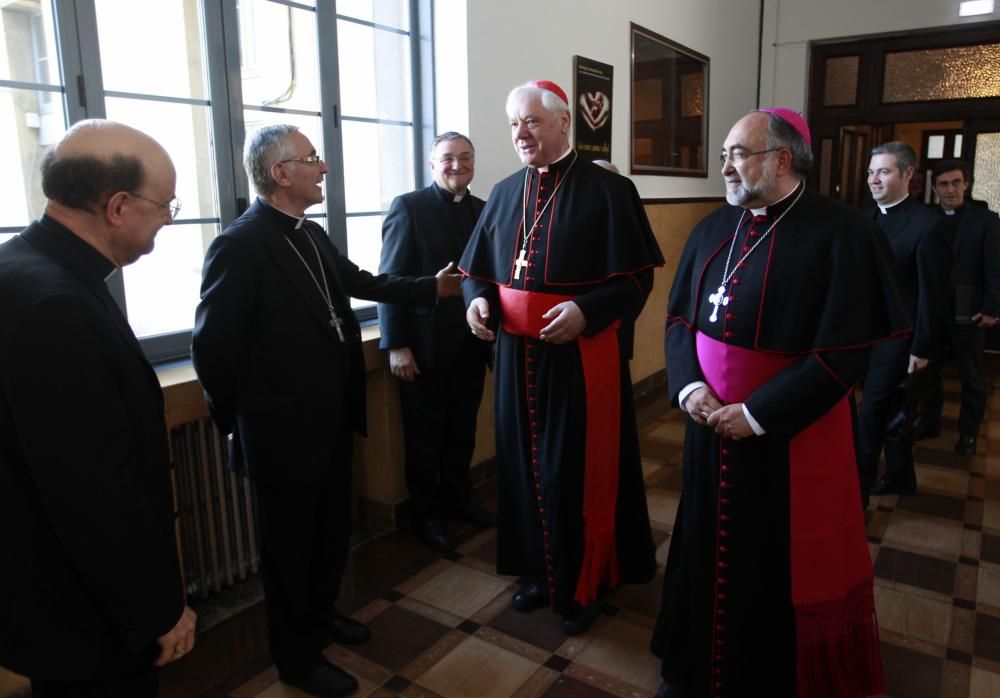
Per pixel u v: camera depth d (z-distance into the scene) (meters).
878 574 2.43
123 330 1.11
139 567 1.00
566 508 2.04
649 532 2.23
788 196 1.54
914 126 6.32
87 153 1.02
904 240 2.79
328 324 1.74
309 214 2.66
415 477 2.67
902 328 1.46
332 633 2.07
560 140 2.02
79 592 1.02
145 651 1.10
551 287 1.98
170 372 2.15
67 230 1.04
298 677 1.84
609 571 2.15
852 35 5.54
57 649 1.00
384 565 2.54
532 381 2.03
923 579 2.39
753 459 1.55
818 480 1.53
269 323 1.66
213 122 2.30
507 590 2.36
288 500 1.73
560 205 2.01
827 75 5.81
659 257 2.07
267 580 1.79
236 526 2.37
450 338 2.57
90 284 1.05
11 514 0.97
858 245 1.47
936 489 3.14
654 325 4.76
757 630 1.60
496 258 2.13
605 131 3.91
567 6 3.50
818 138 5.90
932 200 5.92
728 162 1.52
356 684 1.85
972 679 1.88
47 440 0.93
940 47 5.36
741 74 5.66
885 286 1.47
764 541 1.57
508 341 2.09
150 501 1.09
